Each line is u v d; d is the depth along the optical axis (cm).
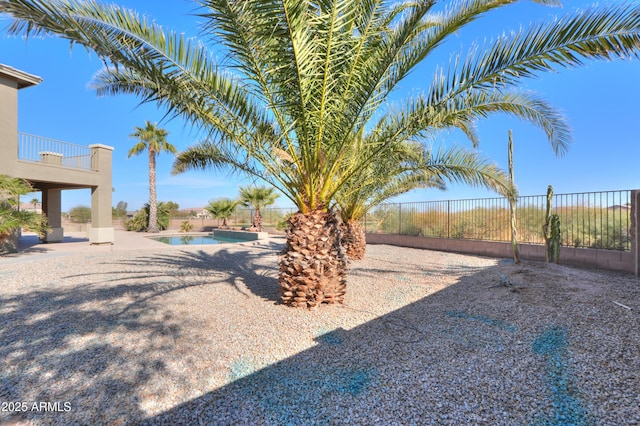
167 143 2158
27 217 978
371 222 1403
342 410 210
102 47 273
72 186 1270
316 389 236
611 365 246
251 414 208
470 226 1010
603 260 632
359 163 473
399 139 422
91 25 272
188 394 232
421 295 498
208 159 572
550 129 456
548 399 211
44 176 1036
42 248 1116
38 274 654
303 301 434
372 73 347
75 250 1062
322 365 274
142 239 1559
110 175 1271
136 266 760
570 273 573
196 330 354
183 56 345
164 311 418
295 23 284
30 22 239
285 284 446
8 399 224
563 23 296
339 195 612
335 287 452
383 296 498
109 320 382
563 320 342
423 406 211
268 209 2147
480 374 247
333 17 302
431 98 371
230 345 315
